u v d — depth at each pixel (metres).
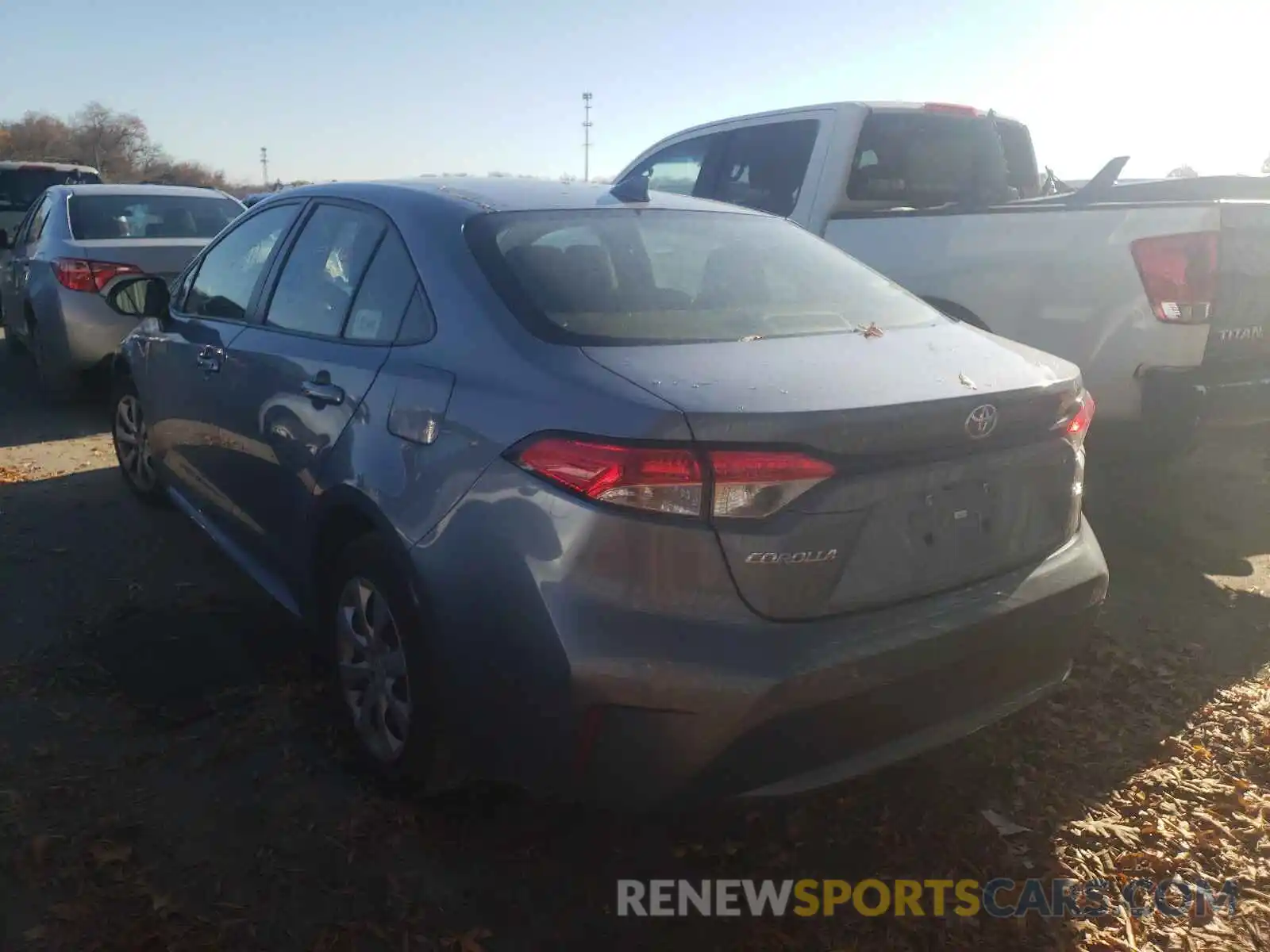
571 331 2.76
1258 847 2.97
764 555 2.35
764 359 2.70
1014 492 2.80
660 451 2.32
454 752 2.86
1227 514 5.61
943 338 3.09
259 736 3.38
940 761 3.37
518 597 2.46
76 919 2.57
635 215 3.50
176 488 4.80
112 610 4.29
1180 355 4.50
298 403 3.41
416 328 3.05
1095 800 3.18
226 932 2.55
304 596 3.56
